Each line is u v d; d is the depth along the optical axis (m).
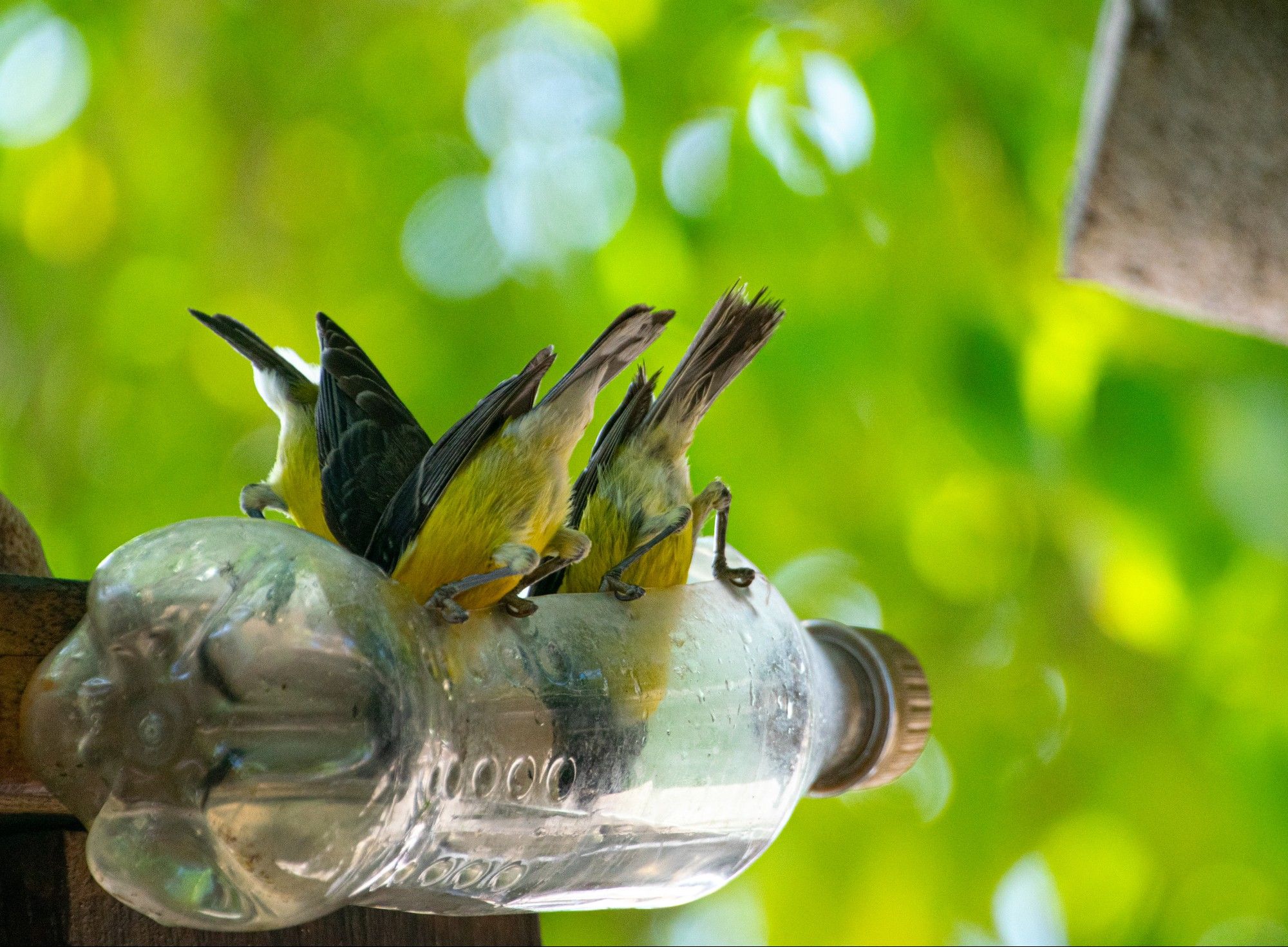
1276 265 3.17
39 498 3.86
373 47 4.14
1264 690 3.71
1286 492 3.59
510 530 3.16
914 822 4.02
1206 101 3.15
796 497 3.87
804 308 3.79
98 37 3.95
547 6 4.01
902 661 3.23
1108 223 3.17
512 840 3.14
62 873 3.13
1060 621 4.11
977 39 3.72
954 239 3.76
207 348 3.94
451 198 4.07
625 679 3.17
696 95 3.88
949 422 3.74
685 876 3.19
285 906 3.10
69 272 3.93
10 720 3.09
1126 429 3.65
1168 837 3.93
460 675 3.13
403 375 3.94
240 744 3.09
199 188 3.99
